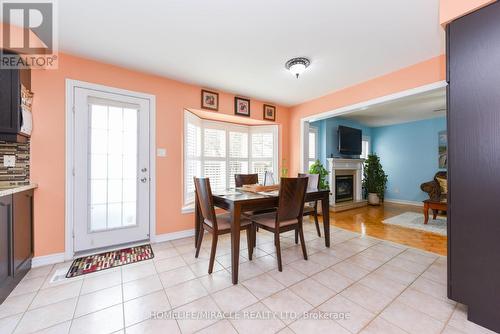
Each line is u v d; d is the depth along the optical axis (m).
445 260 2.37
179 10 1.73
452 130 1.48
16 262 1.80
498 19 1.28
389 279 1.97
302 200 2.36
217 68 2.72
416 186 5.87
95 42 2.16
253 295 1.73
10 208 1.70
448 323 1.42
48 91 2.24
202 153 3.84
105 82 2.56
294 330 1.36
